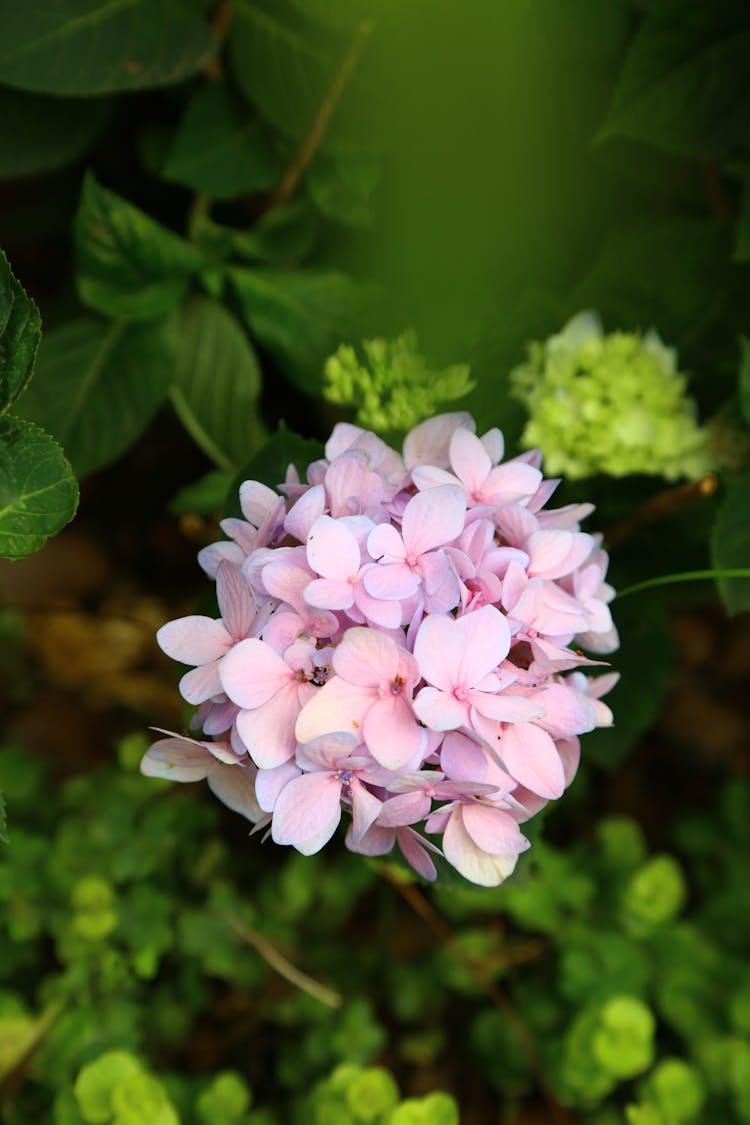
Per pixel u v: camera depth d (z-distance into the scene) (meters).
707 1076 1.14
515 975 1.20
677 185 1.20
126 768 1.19
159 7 1.09
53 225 1.30
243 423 1.17
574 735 0.95
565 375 1.08
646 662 1.16
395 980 1.19
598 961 1.16
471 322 1.14
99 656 1.38
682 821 1.30
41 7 1.07
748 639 1.50
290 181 1.16
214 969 1.15
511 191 1.19
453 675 0.91
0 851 1.14
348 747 0.90
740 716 1.48
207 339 1.17
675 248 1.13
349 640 0.90
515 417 1.10
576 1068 1.13
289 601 0.92
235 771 0.94
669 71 1.09
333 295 1.16
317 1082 1.16
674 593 1.15
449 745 0.91
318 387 1.16
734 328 1.14
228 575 0.93
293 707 0.92
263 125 1.15
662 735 1.47
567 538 0.94
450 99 1.14
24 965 1.17
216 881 1.19
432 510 0.92
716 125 1.10
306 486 0.95
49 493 0.96
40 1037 1.12
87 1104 1.07
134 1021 1.13
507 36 1.13
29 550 0.96
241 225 1.23
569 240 1.21
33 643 1.38
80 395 1.14
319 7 1.09
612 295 1.14
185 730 1.00
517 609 0.92
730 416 1.11
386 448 0.97
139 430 1.15
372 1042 1.15
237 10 1.12
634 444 1.07
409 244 1.19
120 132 1.23
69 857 1.14
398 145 1.14
